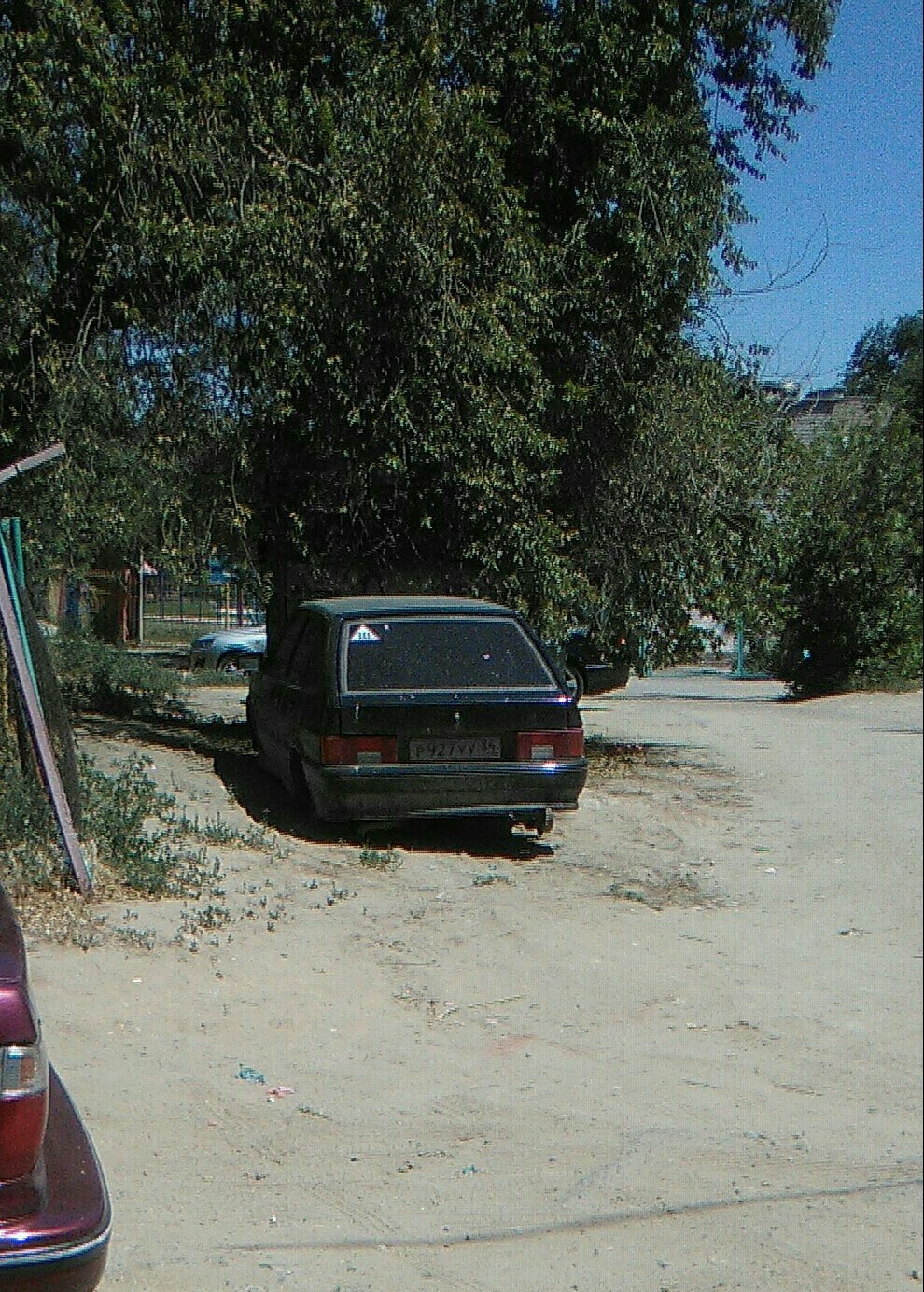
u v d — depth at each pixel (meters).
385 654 9.15
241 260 10.49
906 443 26.56
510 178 11.91
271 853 8.69
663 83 12.02
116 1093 5.18
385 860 8.84
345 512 11.62
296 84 11.41
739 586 13.12
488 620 9.48
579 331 11.77
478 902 8.23
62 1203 2.99
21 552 7.91
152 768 10.87
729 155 12.84
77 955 6.38
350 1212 4.52
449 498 11.28
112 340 10.95
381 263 10.44
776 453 13.38
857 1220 4.73
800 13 11.98
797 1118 5.62
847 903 8.95
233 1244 4.22
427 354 10.70
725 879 9.38
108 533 10.59
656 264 11.46
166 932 6.87
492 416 10.76
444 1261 4.25
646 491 12.52
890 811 11.91
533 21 11.72
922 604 26.98
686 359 12.46
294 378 10.79
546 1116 5.42
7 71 10.50
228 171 10.80
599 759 14.08
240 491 11.36
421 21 11.43
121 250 10.62
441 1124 5.25
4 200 10.48
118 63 10.73
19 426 10.73
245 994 6.29
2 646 8.05
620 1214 4.67
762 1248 4.49
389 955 7.09
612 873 9.26
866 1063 6.26
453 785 8.88
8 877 7.06
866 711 21.33
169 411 10.91
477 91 10.88
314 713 9.02
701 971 7.39
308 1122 5.14
